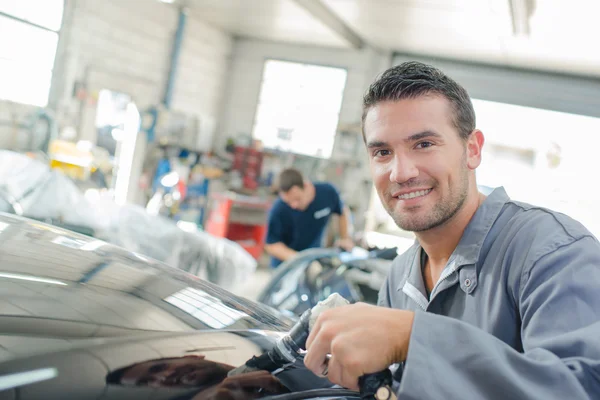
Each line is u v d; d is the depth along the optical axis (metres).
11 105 5.45
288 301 2.42
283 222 3.50
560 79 7.06
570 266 0.76
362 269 2.65
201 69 8.14
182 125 7.71
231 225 7.58
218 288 0.95
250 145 8.48
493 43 6.33
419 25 6.20
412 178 0.92
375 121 0.94
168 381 0.60
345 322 0.65
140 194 7.25
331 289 2.48
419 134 0.91
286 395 0.68
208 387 0.62
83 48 6.21
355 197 7.91
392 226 8.02
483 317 0.91
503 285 0.88
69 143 5.71
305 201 3.45
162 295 0.77
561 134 7.32
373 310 0.66
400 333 0.64
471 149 1.00
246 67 8.65
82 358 0.56
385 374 0.63
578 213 7.38
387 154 0.95
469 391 0.60
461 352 0.62
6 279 0.66
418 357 0.61
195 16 7.74
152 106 7.27
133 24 6.80
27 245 0.78
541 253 0.81
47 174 2.71
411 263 1.14
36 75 5.78
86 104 6.29
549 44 5.92
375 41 7.43
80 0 6.05
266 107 8.59
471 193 1.00
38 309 0.62
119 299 0.70
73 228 2.63
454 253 0.97
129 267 0.82
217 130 8.78
